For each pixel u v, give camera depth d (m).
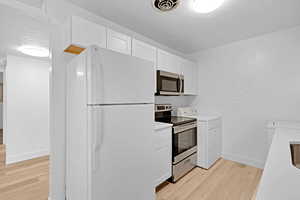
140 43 2.10
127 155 1.33
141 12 1.91
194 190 2.02
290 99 2.31
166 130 2.09
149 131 1.55
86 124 1.16
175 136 2.23
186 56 3.55
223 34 2.53
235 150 2.86
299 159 1.32
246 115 2.72
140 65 1.46
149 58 2.21
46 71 3.47
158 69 2.36
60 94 1.68
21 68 3.14
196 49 3.24
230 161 2.88
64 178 1.70
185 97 3.50
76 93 1.37
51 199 1.61
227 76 2.94
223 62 3.00
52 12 1.60
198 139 2.69
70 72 1.56
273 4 1.73
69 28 1.52
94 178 1.11
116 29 2.19
